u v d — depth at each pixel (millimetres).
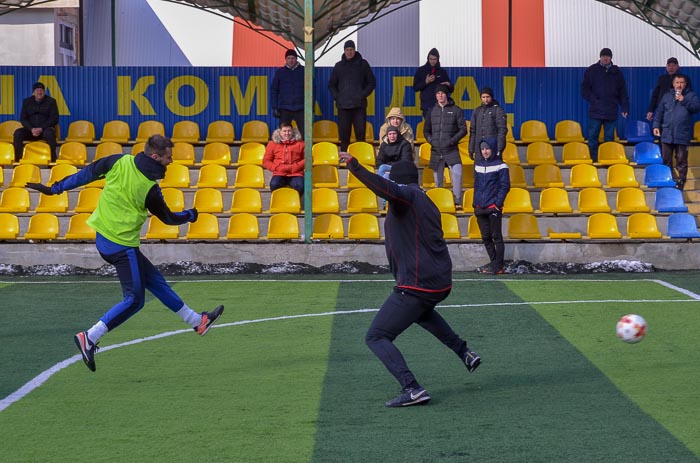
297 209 17625
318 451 6262
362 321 11398
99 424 7008
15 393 7969
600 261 16344
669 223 17125
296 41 21500
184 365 9062
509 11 21734
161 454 6254
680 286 14195
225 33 21875
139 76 21312
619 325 8102
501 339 10242
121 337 10484
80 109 21344
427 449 6281
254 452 6262
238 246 16281
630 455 6133
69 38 22078
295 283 14711
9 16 22062
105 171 8375
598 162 19422
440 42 21734
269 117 21281
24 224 18047
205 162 19406
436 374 8602
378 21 21734
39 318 11680
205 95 21281
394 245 7340
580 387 8047
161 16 21828
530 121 20828
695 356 9328
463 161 19516
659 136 18906
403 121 17266
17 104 21312
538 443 6398
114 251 8352
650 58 21797
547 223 17734
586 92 19469
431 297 7320
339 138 20312
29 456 6254
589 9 21703
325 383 8250
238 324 11234
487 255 16234
